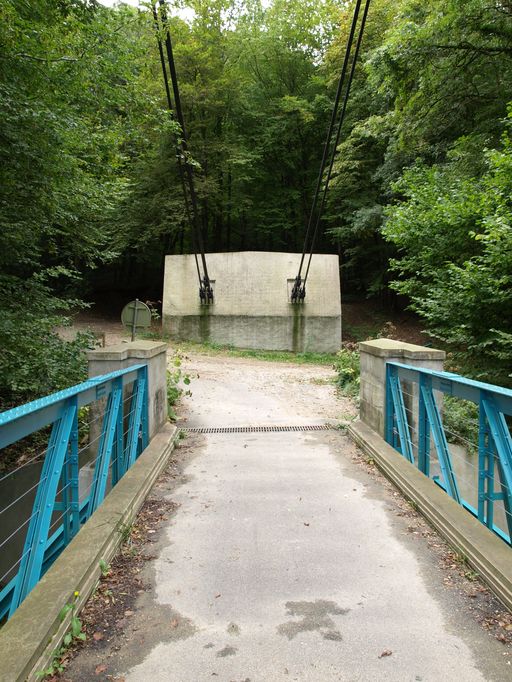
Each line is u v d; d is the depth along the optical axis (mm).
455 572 2670
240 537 3152
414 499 3650
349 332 22094
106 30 5926
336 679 1825
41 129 5125
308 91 24547
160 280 32031
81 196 7676
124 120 7566
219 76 22234
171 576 2639
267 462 4957
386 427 5223
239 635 2105
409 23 9430
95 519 3051
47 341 7992
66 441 2795
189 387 9766
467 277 6949
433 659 1938
